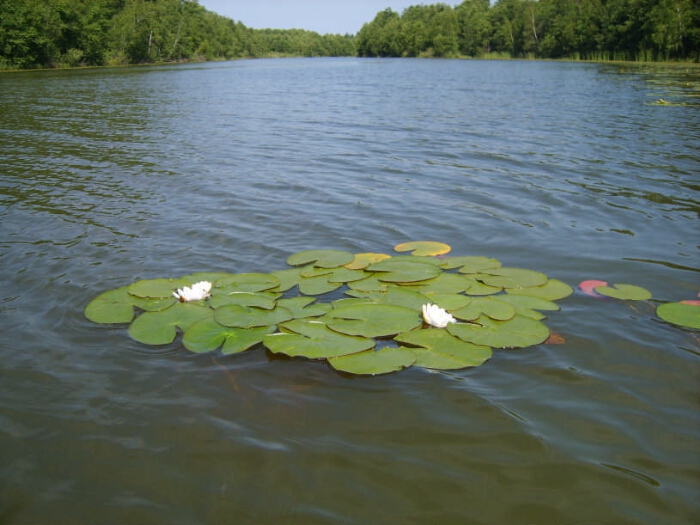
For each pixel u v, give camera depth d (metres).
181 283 4.19
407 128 12.70
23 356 3.34
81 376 3.14
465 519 2.19
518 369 3.20
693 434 2.67
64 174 8.18
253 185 7.46
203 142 10.91
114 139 11.37
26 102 18.94
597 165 8.62
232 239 5.38
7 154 9.77
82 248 5.13
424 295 3.98
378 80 31.31
